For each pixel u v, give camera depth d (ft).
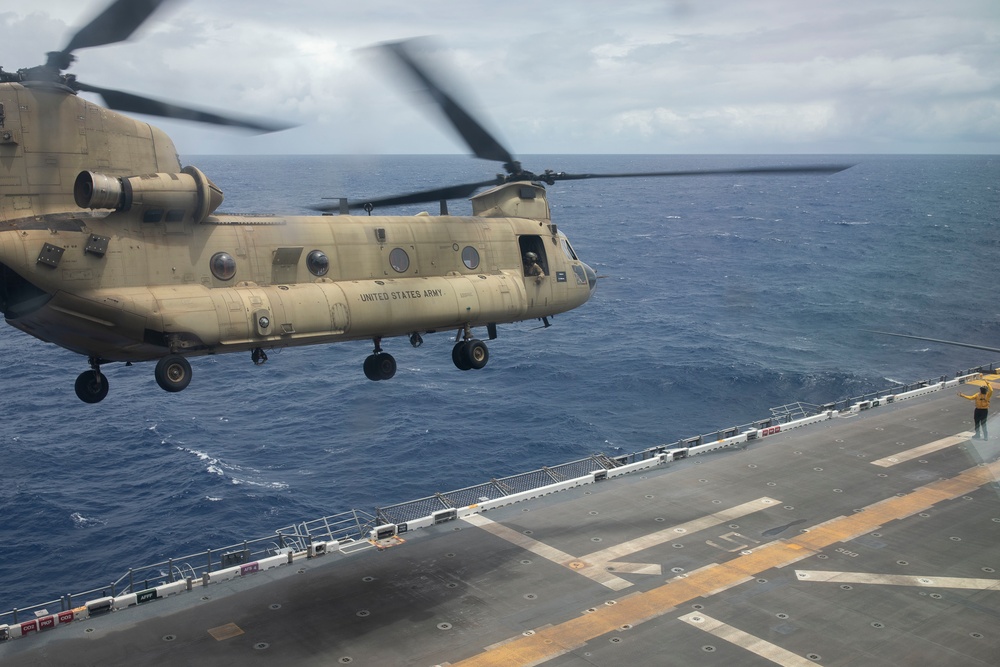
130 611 74.69
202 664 66.54
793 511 95.50
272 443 168.55
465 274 86.58
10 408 190.39
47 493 144.05
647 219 602.44
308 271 74.74
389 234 80.94
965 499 98.53
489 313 86.63
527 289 91.66
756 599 76.48
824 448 115.55
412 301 79.77
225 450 165.07
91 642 69.72
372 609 74.90
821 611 74.49
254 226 72.64
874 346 242.58
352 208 82.84
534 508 96.68
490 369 218.59
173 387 66.18
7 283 63.67
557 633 71.05
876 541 88.02
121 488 147.64
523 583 79.51
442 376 214.28
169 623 72.79
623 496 99.96
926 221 578.66
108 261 63.77
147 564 122.52
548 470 104.68
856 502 97.91
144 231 66.44
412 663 66.64
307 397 197.36
